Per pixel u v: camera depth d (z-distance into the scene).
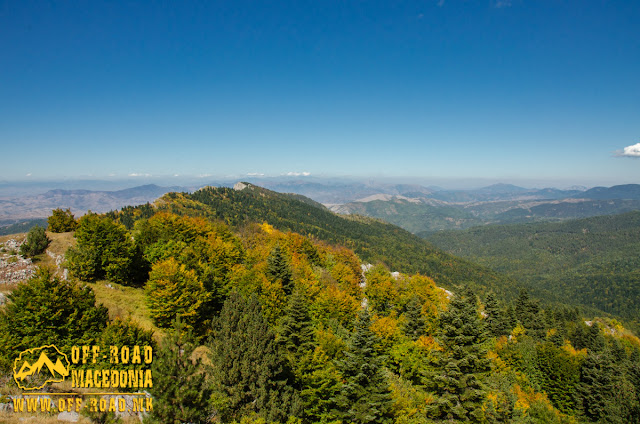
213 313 44.75
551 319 98.19
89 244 45.25
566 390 59.84
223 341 27.89
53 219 57.25
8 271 42.47
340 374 34.53
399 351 47.25
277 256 62.31
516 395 46.88
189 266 50.28
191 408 19.00
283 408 26.17
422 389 40.41
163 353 20.02
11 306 25.72
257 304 38.34
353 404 31.52
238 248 78.38
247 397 25.16
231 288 52.28
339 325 52.75
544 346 65.44
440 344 36.81
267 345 28.62
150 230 61.19
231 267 61.09
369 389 31.81
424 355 45.75
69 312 27.03
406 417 32.59
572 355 64.81
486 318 78.88
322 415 32.88
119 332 24.12
